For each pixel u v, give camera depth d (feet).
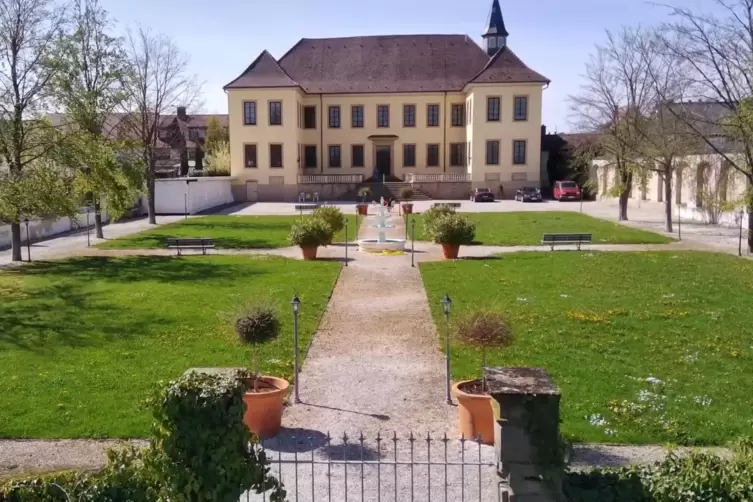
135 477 21.01
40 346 47.11
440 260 88.33
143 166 113.29
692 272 77.15
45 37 93.56
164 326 52.49
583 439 30.86
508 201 212.64
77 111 95.91
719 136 100.42
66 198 86.38
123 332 50.72
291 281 72.43
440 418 34.45
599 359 43.16
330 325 53.93
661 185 171.42
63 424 32.99
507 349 45.37
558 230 124.88
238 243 108.47
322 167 240.73
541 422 21.24
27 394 37.11
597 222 141.59
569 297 62.90
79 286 70.18
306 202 220.84
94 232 127.44
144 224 143.33
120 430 32.22
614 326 51.72
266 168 225.97
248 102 223.92
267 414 31.96
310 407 36.17
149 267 83.41
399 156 239.50
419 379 40.55
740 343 46.91
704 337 48.44
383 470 28.43
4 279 74.74
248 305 37.73
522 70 220.02
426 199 222.69
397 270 81.00
